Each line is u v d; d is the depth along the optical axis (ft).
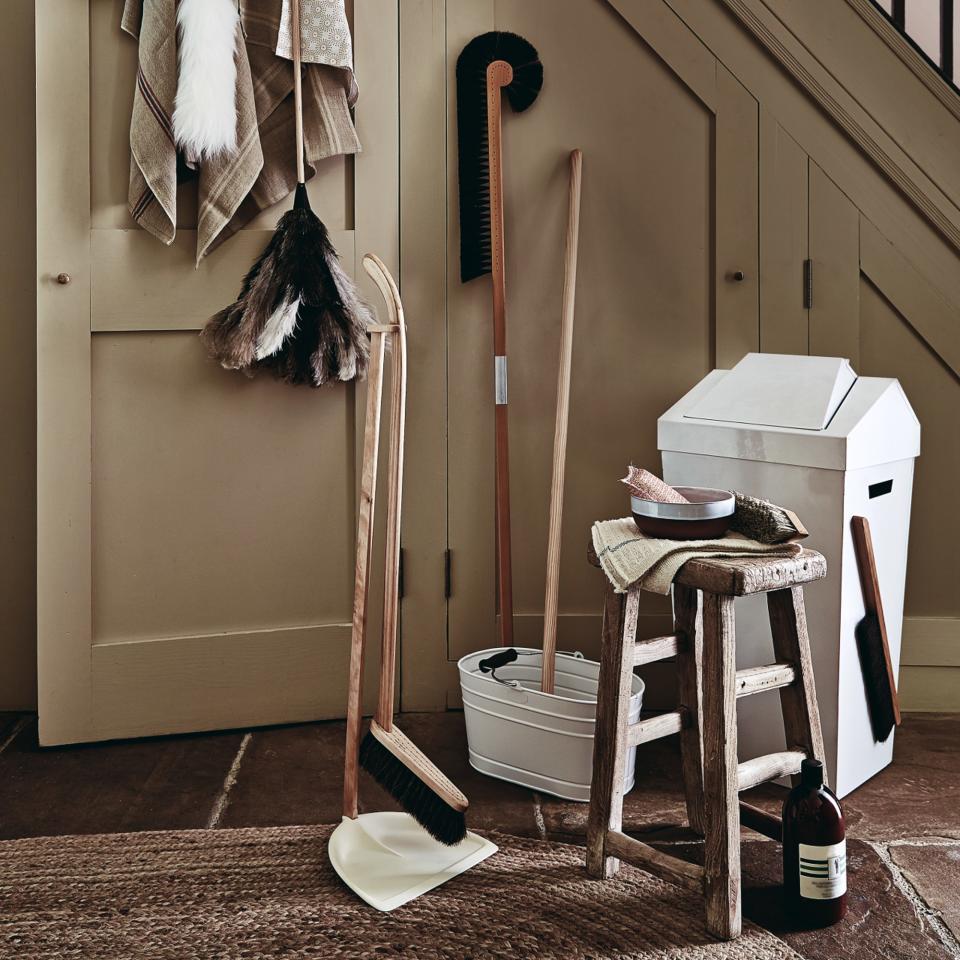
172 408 6.37
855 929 4.25
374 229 6.59
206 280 6.27
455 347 6.74
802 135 6.68
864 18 6.57
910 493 6.05
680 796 5.65
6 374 6.82
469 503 6.85
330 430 6.63
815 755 4.82
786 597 4.78
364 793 5.63
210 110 5.79
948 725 6.68
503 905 4.42
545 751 5.58
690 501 4.91
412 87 6.56
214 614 6.54
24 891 4.51
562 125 6.70
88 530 6.26
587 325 6.83
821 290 6.77
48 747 6.30
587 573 6.95
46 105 5.99
